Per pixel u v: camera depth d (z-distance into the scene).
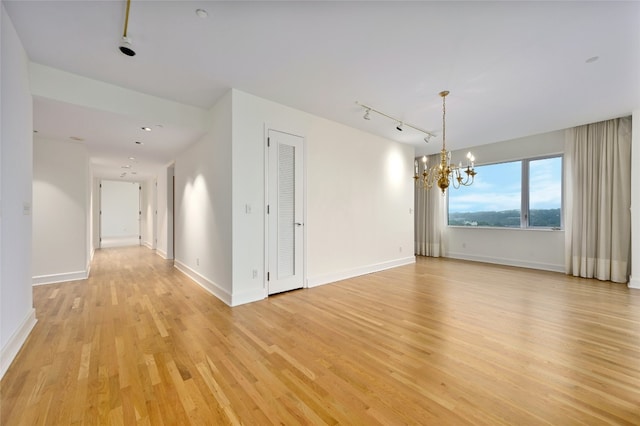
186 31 2.21
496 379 1.79
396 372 1.87
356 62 2.68
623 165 4.26
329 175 4.32
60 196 4.27
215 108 3.64
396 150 5.56
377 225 5.15
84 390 1.67
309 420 1.44
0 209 1.86
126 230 12.31
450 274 4.85
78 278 4.39
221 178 3.49
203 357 2.06
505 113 4.02
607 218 4.41
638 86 3.18
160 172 6.85
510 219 5.76
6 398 1.59
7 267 1.99
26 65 2.47
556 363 1.97
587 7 1.96
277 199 3.67
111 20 2.07
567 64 2.71
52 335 2.40
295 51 2.50
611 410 1.50
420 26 2.17
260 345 2.25
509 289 3.89
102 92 3.02
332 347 2.22
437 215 6.72
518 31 2.22
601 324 2.65
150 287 3.96
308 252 4.04
